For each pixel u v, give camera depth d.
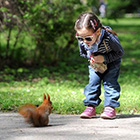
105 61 7.03
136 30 41.41
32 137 5.86
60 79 14.74
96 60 6.91
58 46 17.92
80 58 20.08
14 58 17.61
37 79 14.50
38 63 17.89
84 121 7.29
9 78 14.12
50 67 17.22
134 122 7.21
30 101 9.38
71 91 11.25
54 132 6.22
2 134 6.11
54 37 16.00
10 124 6.97
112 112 7.48
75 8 16.31
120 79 14.90
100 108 8.75
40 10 14.72
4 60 17.17
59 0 15.78
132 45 28.22
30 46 17.64
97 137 5.94
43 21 15.46
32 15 14.41
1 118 7.58
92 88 7.50
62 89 11.91
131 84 13.88
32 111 6.49
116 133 6.24
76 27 6.61
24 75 15.16
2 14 14.91
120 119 7.54
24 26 15.26
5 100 9.29
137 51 25.28
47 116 6.68
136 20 64.44
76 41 16.75
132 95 10.62
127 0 67.81
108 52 7.02
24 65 17.39
